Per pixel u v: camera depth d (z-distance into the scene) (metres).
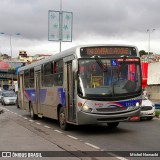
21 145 11.82
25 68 23.75
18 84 26.36
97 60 13.89
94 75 13.80
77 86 13.72
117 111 13.77
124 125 17.42
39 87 19.92
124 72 14.06
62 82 15.55
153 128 16.08
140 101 14.22
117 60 14.03
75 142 12.34
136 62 14.31
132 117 14.05
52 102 17.20
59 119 16.38
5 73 105.94
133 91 14.04
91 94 13.63
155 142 12.02
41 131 15.70
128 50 14.34
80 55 13.84
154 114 20.05
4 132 15.46
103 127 16.66
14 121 20.89
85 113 13.57
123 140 12.57
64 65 15.24
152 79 53.16
